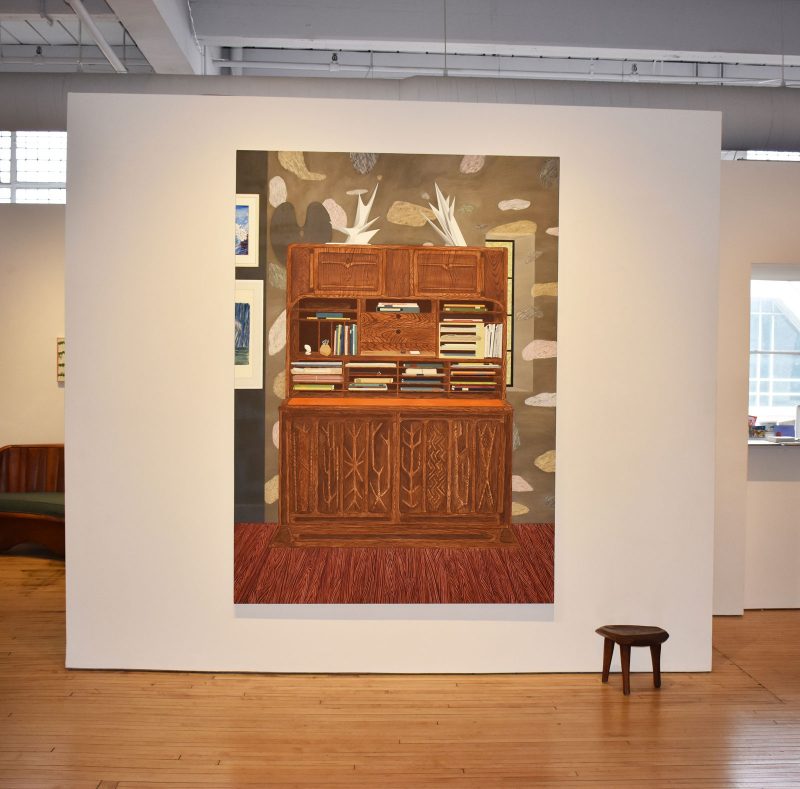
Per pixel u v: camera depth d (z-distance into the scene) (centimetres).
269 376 474
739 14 793
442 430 477
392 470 477
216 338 473
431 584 478
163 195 470
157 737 392
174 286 471
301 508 475
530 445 480
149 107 470
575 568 484
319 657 479
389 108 475
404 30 779
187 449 474
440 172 477
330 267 474
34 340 836
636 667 488
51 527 743
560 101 704
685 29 791
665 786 351
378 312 478
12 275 832
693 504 488
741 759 377
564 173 480
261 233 473
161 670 478
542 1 782
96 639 477
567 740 394
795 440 652
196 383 473
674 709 433
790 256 618
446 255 477
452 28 780
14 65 986
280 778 354
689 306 485
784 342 952
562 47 790
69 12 751
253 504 474
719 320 614
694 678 480
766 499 634
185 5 752
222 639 478
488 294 479
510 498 480
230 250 473
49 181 1072
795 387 961
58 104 705
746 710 433
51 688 450
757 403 962
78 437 472
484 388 479
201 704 432
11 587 655
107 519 474
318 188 473
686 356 486
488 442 479
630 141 482
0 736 392
